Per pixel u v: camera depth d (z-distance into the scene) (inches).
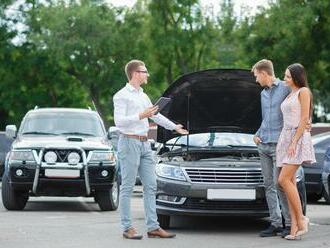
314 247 355.9
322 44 1568.7
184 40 1945.1
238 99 471.8
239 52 1718.8
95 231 420.5
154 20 1948.8
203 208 409.1
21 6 1999.3
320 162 649.6
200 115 480.7
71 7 2014.0
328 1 1549.0
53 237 391.9
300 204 386.0
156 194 418.6
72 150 549.6
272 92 400.2
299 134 379.9
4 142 1079.6
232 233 415.2
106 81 2014.0
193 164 413.1
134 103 387.5
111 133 595.2
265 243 370.9
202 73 445.1
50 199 709.9
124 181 387.9
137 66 390.6
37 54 1999.3
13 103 2015.3
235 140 474.3
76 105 2124.8
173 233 414.0
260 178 409.1
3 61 1993.1
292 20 1561.3
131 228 389.4
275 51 1568.7
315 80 1593.3
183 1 1947.6
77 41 1963.6
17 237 391.2
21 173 545.6
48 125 594.2
